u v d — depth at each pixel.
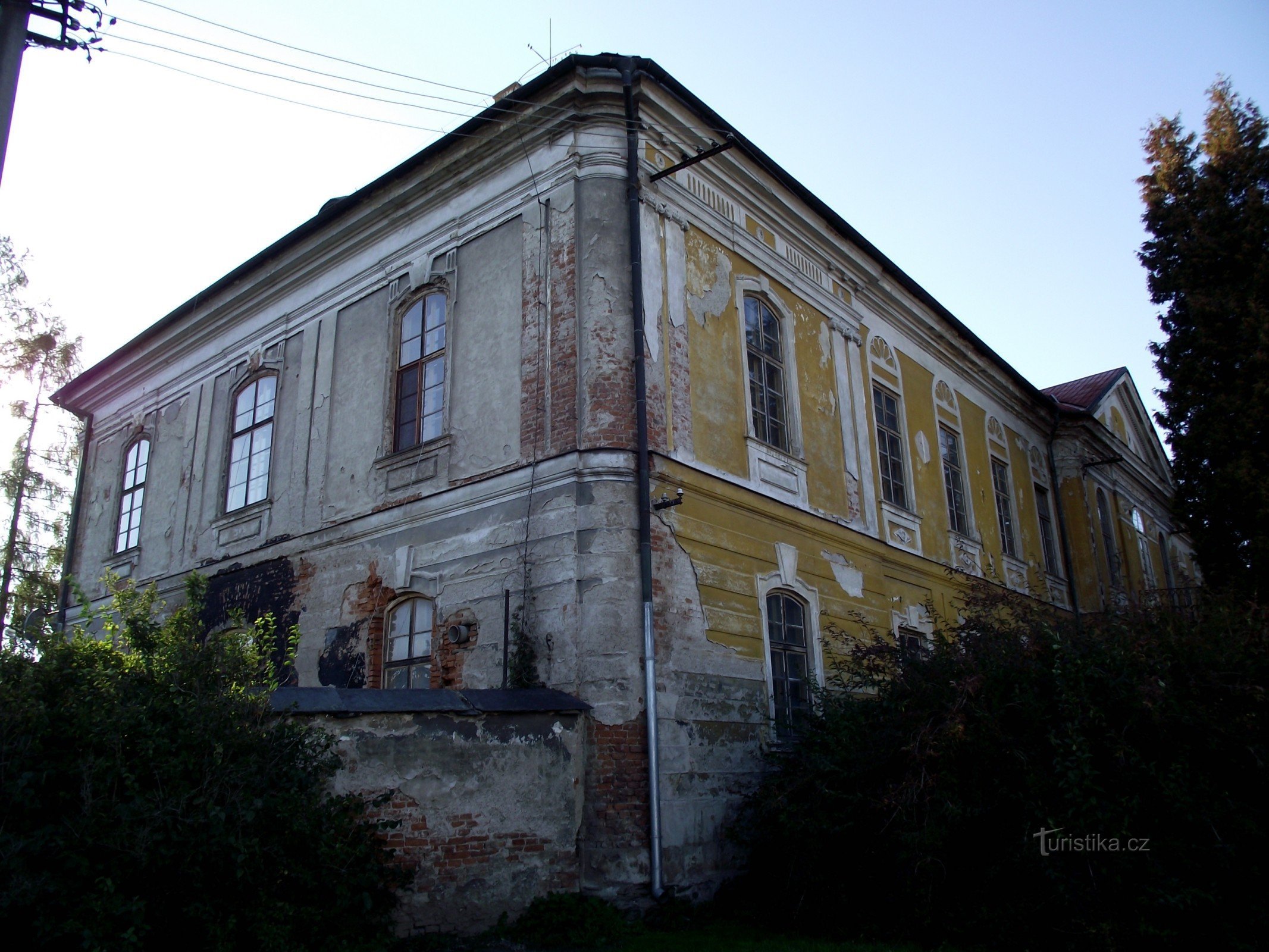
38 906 5.75
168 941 6.32
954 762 8.21
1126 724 7.94
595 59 11.30
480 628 10.70
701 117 12.26
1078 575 21.64
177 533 15.98
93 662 7.02
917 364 17.47
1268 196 16.86
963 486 18.03
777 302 13.65
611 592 9.80
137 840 5.99
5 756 5.98
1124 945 7.26
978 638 9.32
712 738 10.36
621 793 9.26
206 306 16.53
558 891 8.73
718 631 10.85
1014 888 7.83
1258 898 7.30
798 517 12.75
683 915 9.10
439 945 7.86
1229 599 9.66
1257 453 16.14
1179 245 17.20
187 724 6.65
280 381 14.92
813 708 10.36
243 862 6.44
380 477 12.64
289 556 13.58
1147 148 18.48
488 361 11.77
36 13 8.05
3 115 7.59
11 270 20.67
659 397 10.96
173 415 17.09
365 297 13.91
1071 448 22.75
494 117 12.15
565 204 11.42
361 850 7.35
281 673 12.95
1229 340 16.55
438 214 13.11
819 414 14.03
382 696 8.34
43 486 22.83
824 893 8.58
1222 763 7.93
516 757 8.81
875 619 13.98
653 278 11.34
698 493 11.11
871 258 15.86
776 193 13.73
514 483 10.86
